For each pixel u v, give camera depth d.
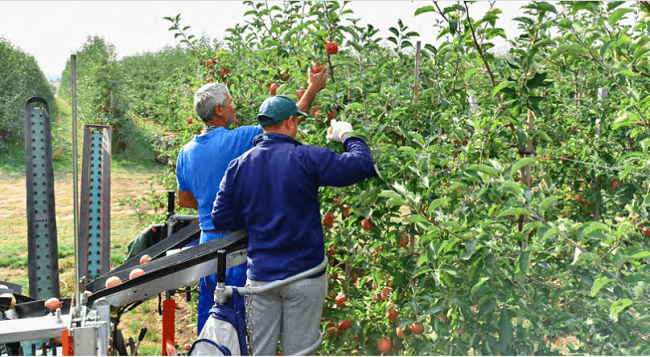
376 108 3.08
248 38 5.37
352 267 3.27
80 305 2.03
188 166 2.62
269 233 2.13
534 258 2.47
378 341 3.00
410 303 2.61
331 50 3.40
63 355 1.84
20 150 17.34
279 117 2.22
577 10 2.41
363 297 3.26
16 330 1.90
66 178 14.48
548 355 2.50
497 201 2.57
